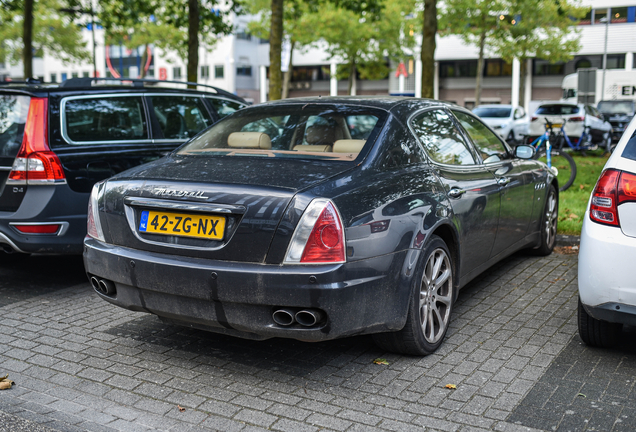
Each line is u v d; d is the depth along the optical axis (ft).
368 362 12.12
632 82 103.60
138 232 11.30
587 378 11.25
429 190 12.44
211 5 55.52
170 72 194.18
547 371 11.58
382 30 127.85
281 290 9.94
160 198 11.00
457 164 14.21
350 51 131.34
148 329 14.11
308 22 123.65
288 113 13.66
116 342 13.29
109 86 18.84
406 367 11.85
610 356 12.32
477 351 12.63
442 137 14.26
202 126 21.29
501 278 18.10
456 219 13.09
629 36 145.18
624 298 10.88
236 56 188.96
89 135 17.60
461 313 15.07
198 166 11.84
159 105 19.98
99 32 192.24
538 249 20.36
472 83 172.55
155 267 10.80
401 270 11.28
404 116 13.26
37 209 16.21
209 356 12.50
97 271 11.83
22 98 17.04
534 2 96.89
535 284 17.47
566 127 64.23
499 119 71.51
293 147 12.76
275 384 11.16
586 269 11.30
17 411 10.07
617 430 9.36
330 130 12.84
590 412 9.95
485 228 14.85
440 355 12.44
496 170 15.88
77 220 16.74
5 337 13.60
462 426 9.55
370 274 10.61
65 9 59.36
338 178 10.85
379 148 12.08
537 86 163.94
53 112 16.93
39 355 12.58
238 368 11.89
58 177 16.38
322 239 10.01
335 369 11.80
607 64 152.76
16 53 134.82
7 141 16.80
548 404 10.24
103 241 11.88
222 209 10.32
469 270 14.43
